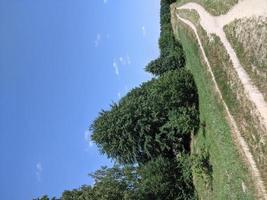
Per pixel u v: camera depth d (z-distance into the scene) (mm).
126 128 64562
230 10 47938
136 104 64750
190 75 60875
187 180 60344
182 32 66625
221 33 49188
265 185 35969
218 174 48094
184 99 59812
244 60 42750
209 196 52406
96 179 65375
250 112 39656
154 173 62156
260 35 39438
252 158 38531
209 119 51875
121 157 67062
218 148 47625
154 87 61562
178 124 59375
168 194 61125
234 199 42250
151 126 64062
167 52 75750
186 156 60375
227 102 44719
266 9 39812
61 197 66938
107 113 67000
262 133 37344
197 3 62281
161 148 64188
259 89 39344
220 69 47719
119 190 60531
